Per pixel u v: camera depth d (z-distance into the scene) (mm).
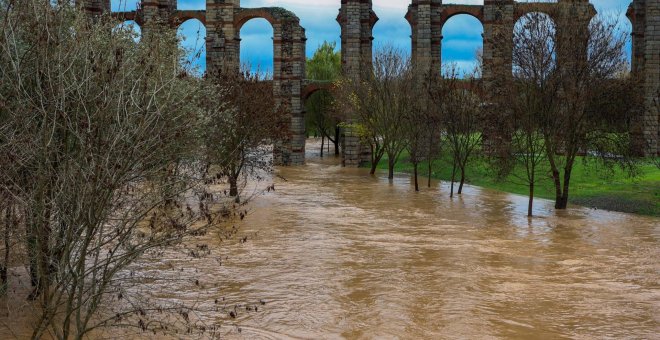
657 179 45812
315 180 53531
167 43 20016
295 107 69938
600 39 35281
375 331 15172
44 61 11250
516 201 40625
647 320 16266
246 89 38031
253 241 25922
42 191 11164
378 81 56031
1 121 12992
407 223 31266
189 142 16734
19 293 16672
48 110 11383
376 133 57750
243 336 14609
